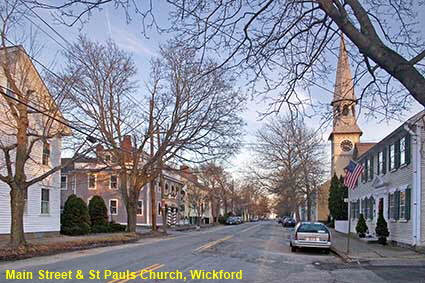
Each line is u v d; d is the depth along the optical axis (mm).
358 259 19953
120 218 59594
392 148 28203
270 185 52281
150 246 26672
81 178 57469
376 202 32312
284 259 20219
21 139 21281
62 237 31516
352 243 28766
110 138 36031
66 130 31672
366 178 35875
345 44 7652
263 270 16016
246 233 45844
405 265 18391
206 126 37406
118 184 59562
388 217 28703
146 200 61594
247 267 16641
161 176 44312
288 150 51062
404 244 25062
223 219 95188
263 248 25750
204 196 93375
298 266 17781
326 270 16766
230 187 105062
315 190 51594
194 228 62875
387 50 5586
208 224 86062
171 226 66062
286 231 51500
